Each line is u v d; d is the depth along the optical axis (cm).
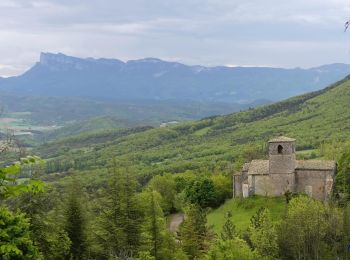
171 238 7388
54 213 5647
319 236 7450
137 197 6431
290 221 7612
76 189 6250
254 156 16825
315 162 10069
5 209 3609
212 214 11150
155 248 6481
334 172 9956
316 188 9769
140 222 6250
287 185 9869
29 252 3641
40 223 4838
